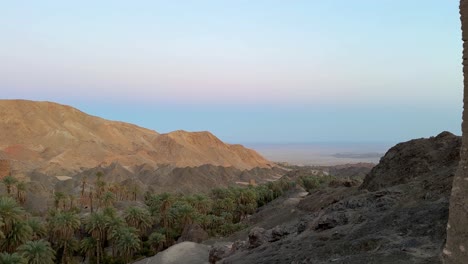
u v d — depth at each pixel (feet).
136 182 339.98
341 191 160.56
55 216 148.25
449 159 95.61
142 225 171.94
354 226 70.69
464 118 32.71
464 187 32.48
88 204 254.88
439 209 59.98
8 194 214.90
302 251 66.59
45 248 117.91
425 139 111.45
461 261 32.37
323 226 78.79
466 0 32.53
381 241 56.18
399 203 73.10
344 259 53.31
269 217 191.01
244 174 511.40
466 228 32.09
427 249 49.98
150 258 135.64
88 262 150.92
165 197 198.39
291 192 274.77
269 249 79.25
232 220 220.23
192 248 135.64
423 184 76.43
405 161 108.58
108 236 150.10
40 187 299.17
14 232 125.80
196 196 216.13
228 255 101.09
